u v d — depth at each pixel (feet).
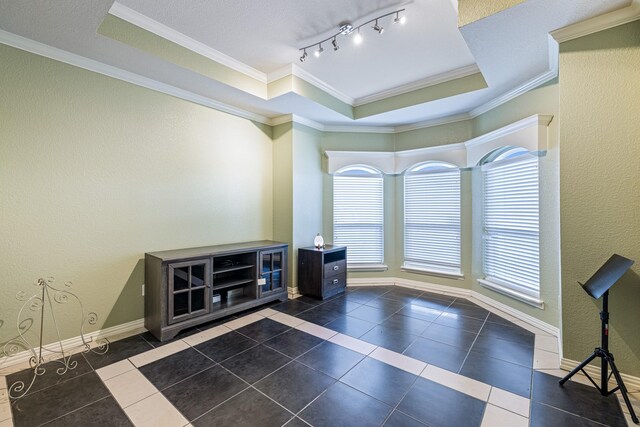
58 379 6.65
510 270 10.64
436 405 5.80
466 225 12.78
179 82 9.65
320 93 11.55
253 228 12.92
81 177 8.25
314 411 5.64
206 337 8.86
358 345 8.34
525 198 9.98
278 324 9.86
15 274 7.26
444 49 9.07
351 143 14.65
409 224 14.55
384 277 14.79
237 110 12.09
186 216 10.62
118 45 7.50
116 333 8.92
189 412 5.59
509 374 6.85
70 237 8.07
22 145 7.30
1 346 7.09
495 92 10.33
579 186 6.66
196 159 10.90
